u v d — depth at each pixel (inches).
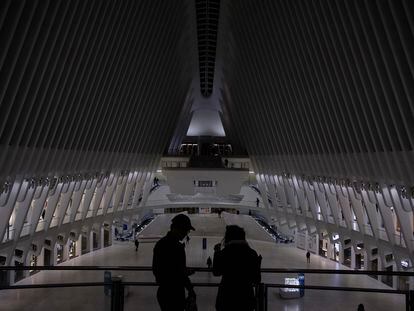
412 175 612.1
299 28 759.7
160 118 1238.9
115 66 822.5
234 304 142.9
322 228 1149.7
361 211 964.0
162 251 151.8
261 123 1165.1
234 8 1067.9
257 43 986.7
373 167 709.3
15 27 500.7
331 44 668.7
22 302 554.6
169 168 1424.7
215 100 1696.6
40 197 851.4
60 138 738.8
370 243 936.9
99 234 1294.3
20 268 173.3
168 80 1173.7
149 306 288.0
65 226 1033.5
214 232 1565.0
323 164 896.3
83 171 912.9
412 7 475.2
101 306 494.0
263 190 1488.7
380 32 538.9
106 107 863.1
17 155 647.8
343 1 591.8
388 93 577.0
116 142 997.2
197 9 1192.8
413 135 568.1
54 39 586.6
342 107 713.6
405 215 749.3
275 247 1364.4
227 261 145.6
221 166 1460.4
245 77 1155.9
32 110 634.8
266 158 1268.5
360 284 883.4
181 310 152.6
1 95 535.2
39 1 535.5
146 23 877.8
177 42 1128.2
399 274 172.7
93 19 667.4
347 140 756.0
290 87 893.8
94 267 176.1
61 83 668.7
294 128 957.8
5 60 528.7
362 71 610.2
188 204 1769.2
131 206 1471.5
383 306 559.5
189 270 161.9
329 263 1130.7
